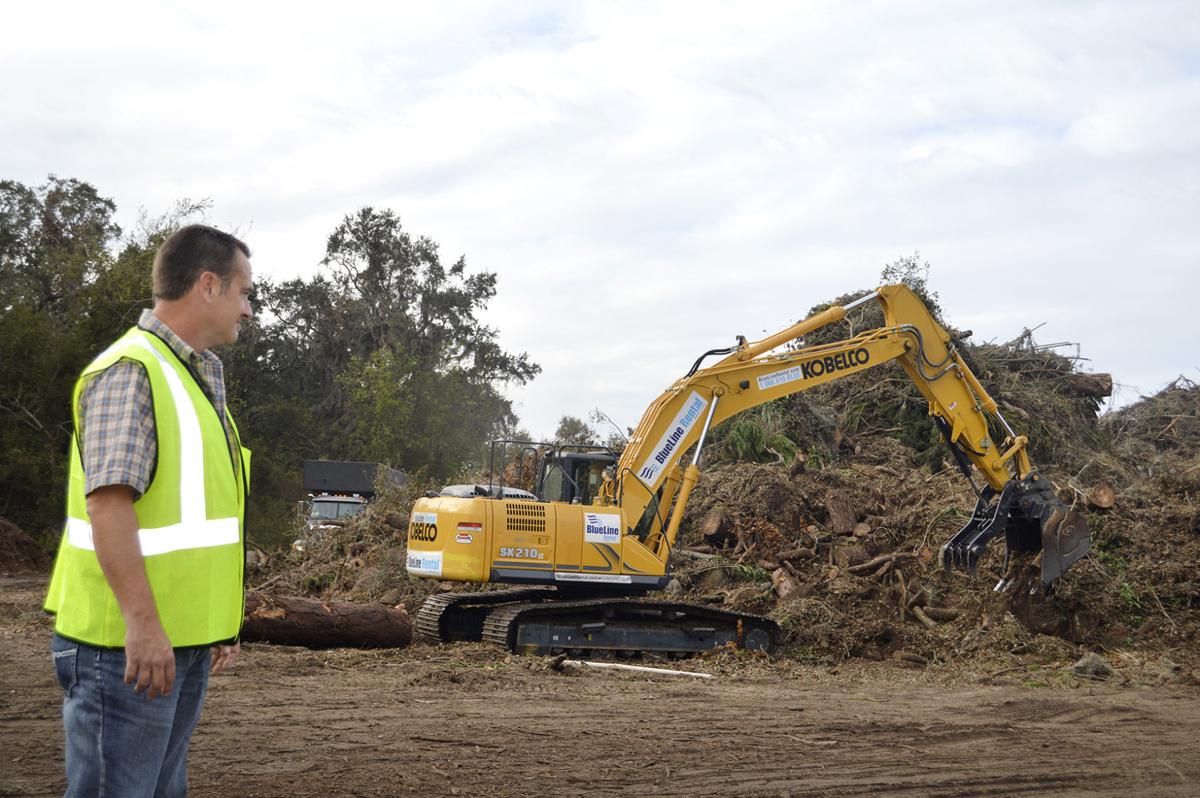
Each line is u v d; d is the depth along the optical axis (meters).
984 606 13.84
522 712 7.70
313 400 49.28
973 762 6.59
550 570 12.47
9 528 24.81
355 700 7.93
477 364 52.28
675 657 12.74
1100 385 22.39
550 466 13.87
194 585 2.89
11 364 28.55
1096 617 13.39
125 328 30.25
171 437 2.86
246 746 6.14
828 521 16.08
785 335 13.59
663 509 13.26
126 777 2.82
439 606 12.65
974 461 13.81
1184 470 17.08
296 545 18.72
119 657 2.79
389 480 19.69
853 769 6.24
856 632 13.52
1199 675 11.65
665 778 5.79
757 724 7.62
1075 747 7.24
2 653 10.20
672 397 13.27
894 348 13.72
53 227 41.69
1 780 5.22
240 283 3.18
